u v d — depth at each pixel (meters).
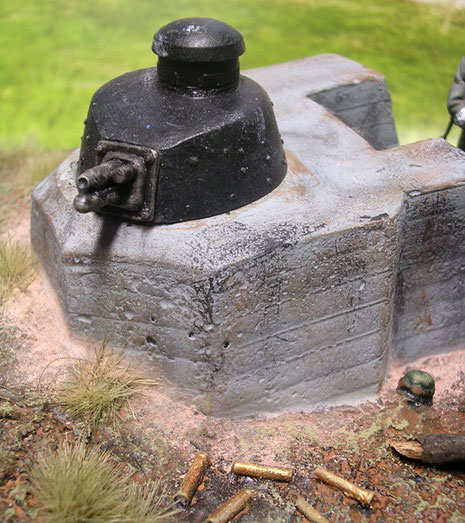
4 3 0.32
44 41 0.29
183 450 0.14
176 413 0.15
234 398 0.15
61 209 0.15
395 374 0.17
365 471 0.14
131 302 0.14
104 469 0.13
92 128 0.14
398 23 0.31
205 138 0.14
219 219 0.14
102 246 0.14
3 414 0.14
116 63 0.28
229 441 0.15
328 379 0.16
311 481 0.14
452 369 0.17
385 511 0.14
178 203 0.14
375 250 0.15
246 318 0.14
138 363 0.15
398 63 0.28
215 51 0.14
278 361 0.15
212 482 0.14
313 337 0.15
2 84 0.27
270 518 0.13
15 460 0.13
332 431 0.15
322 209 0.15
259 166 0.15
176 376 0.15
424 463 0.15
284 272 0.14
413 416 0.16
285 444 0.15
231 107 0.14
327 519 0.13
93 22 0.31
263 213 0.15
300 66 0.22
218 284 0.14
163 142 0.14
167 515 0.13
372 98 0.21
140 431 0.14
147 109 0.14
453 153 0.17
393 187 0.16
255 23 0.31
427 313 0.17
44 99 0.26
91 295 0.15
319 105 0.19
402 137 0.25
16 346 0.16
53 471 0.13
